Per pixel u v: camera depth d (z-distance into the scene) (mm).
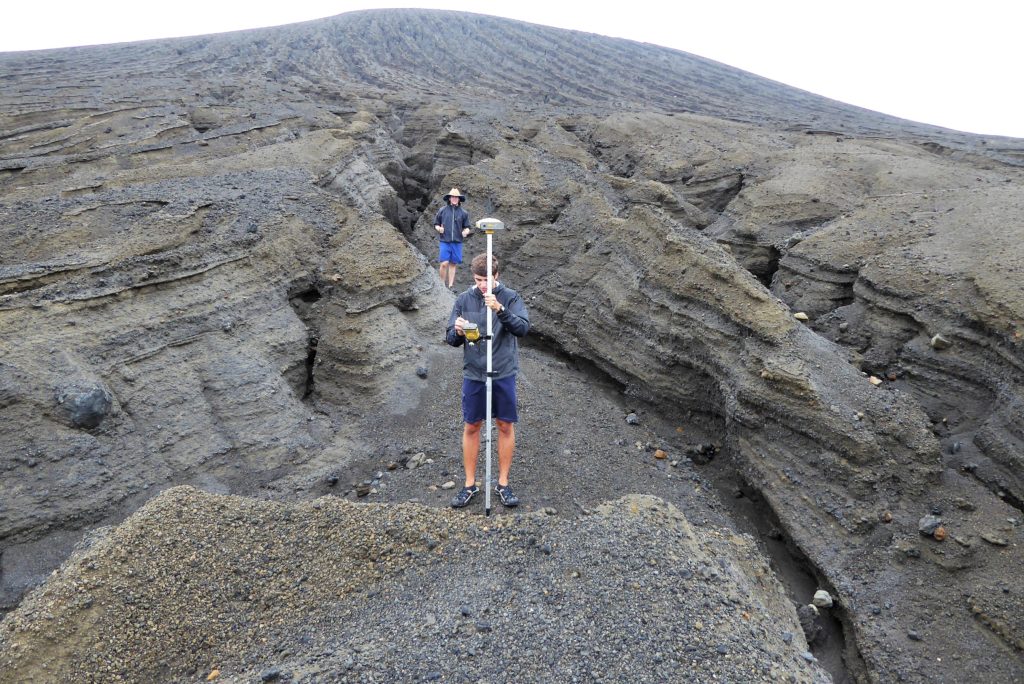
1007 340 7664
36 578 5516
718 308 8414
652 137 20984
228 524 5164
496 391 5742
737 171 17594
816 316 11047
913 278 9461
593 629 4215
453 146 19250
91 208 9422
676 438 8633
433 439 7629
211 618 4426
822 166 16109
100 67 33188
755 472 7410
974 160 20188
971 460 7305
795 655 4500
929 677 5363
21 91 21531
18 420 6121
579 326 10680
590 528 5281
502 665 3906
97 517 6043
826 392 7168
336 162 14938
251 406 7480
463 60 46844
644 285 9586
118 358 6941
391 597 4586
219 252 8367
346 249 9508
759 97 42344
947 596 5906
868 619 5832
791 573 6648
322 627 4344
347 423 8008
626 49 53656
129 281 7398
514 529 5270
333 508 5348
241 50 43906
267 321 8344
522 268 13016
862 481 6633
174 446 6820
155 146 15391
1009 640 5500
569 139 20688
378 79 39062
